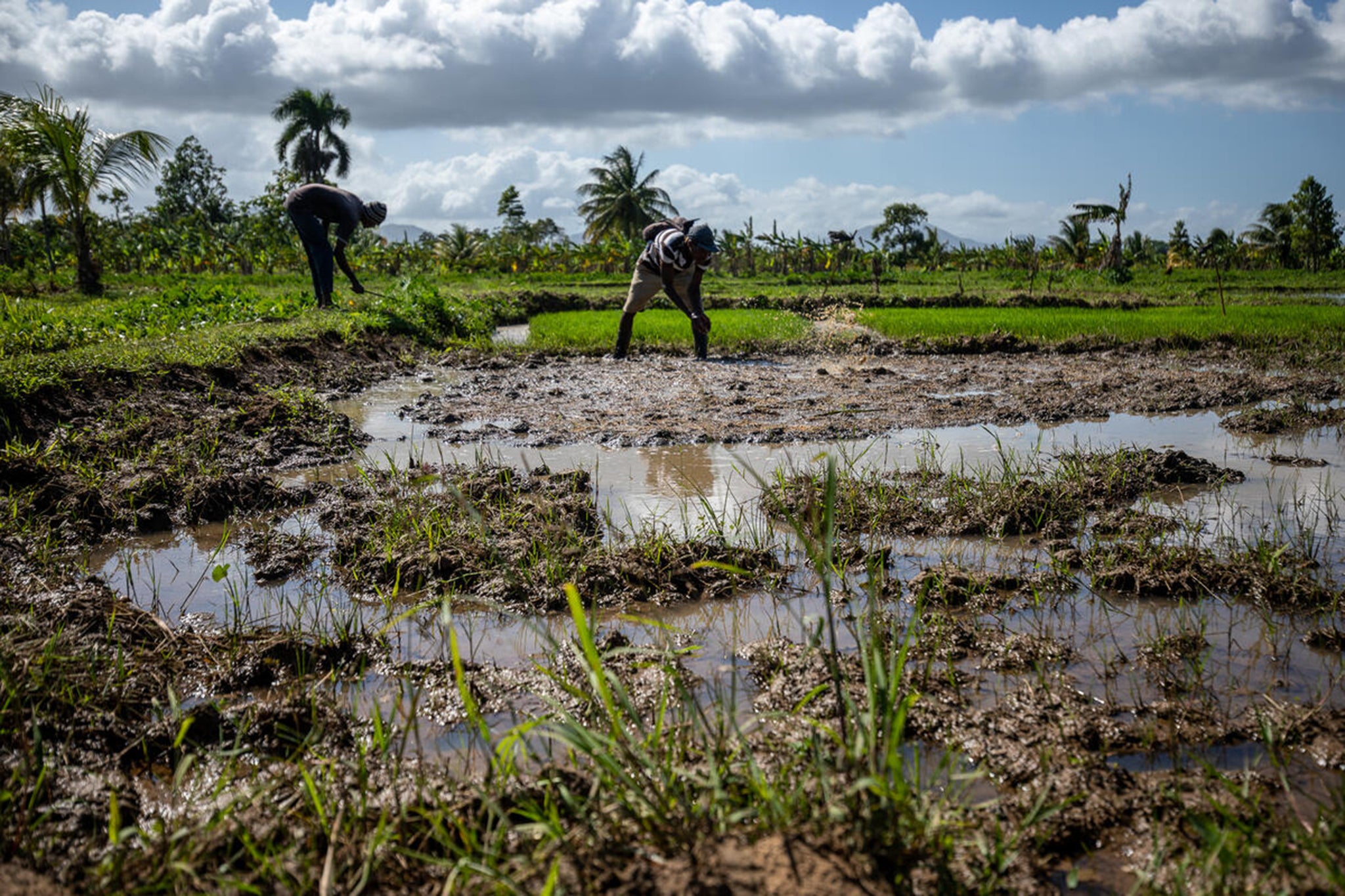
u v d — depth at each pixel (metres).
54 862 2.08
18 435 5.84
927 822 1.98
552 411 8.36
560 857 1.92
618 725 2.25
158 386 7.55
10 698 2.61
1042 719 2.77
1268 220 64.50
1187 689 2.98
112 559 4.46
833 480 2.37
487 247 55.00
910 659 3.22
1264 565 3.94
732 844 1.85
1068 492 5.18
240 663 3.21
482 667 3.18
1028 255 50.28
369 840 2.09
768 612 3.76
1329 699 2.91
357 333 12.19
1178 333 13.60
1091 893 2.03
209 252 43.75
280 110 40.66
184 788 2.52
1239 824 2.09
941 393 9.33
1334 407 8.27
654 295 12.25
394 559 4.18
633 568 3.98
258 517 5.11
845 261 49.72
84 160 18.69
